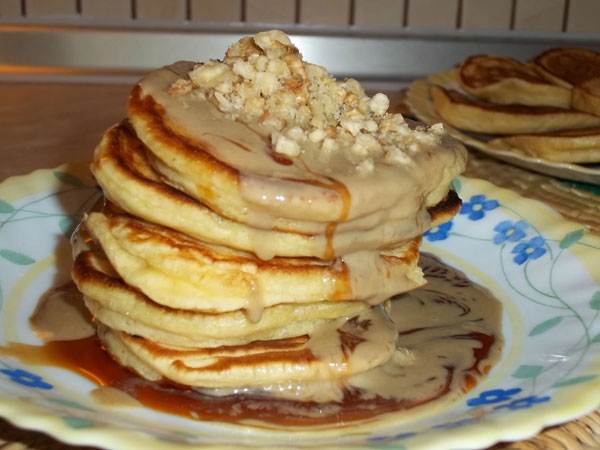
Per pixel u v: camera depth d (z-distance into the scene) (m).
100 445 0.22
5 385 0.25
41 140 0.56
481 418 0.24
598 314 0.31
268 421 0.26
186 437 0.24
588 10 0.77
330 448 0.22
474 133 0.54
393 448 0.22
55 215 0.38
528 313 0.33
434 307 0.33
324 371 0.27
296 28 0.75
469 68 0.60
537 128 0.52
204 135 0.26
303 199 0.25
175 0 0.74
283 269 0.26
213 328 0.26
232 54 0.31
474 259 0.37
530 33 0.77
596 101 0.51
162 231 0.27
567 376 0.27
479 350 0.30
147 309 0.27
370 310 0.30
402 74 0.73
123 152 0.29
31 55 0.71
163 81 0.29
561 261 0.35
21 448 0.26
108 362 0.29
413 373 0.29
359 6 0.75
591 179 0.46
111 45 0.71
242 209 0.25
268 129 0.27
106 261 0.29
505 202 0.39
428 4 0.76
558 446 0.26
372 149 0.28
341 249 0.27
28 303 0.33
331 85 0.30
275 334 0.28
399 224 0.27
